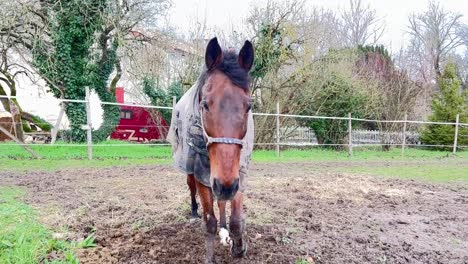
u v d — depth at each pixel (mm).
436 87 24859
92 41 14422
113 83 16047
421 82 20484
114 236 3689
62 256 3154
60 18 13828
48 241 3344
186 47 15945
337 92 15047
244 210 4867
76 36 14109
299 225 4305
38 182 6402
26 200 5023
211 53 2600
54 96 14750
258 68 14344
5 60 14266
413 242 3908
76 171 7805
